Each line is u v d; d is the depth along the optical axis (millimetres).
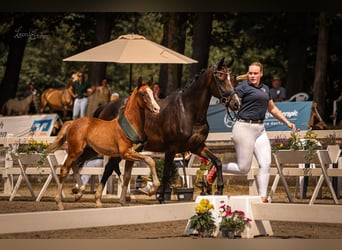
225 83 13656
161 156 17906
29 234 11594
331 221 9312
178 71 33281
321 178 14367
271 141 16938
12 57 35000
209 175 13891
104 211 9250
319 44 28188
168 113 14148
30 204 15039
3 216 8672
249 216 10242
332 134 16719
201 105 13984
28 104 31672
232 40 40844
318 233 11391
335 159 14875
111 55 18625
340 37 34812
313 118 21344
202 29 30641
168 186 15578
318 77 28016
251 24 36062
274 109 12898
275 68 42281
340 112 26984
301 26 34000
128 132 13305
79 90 27109
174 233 11312
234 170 12750
